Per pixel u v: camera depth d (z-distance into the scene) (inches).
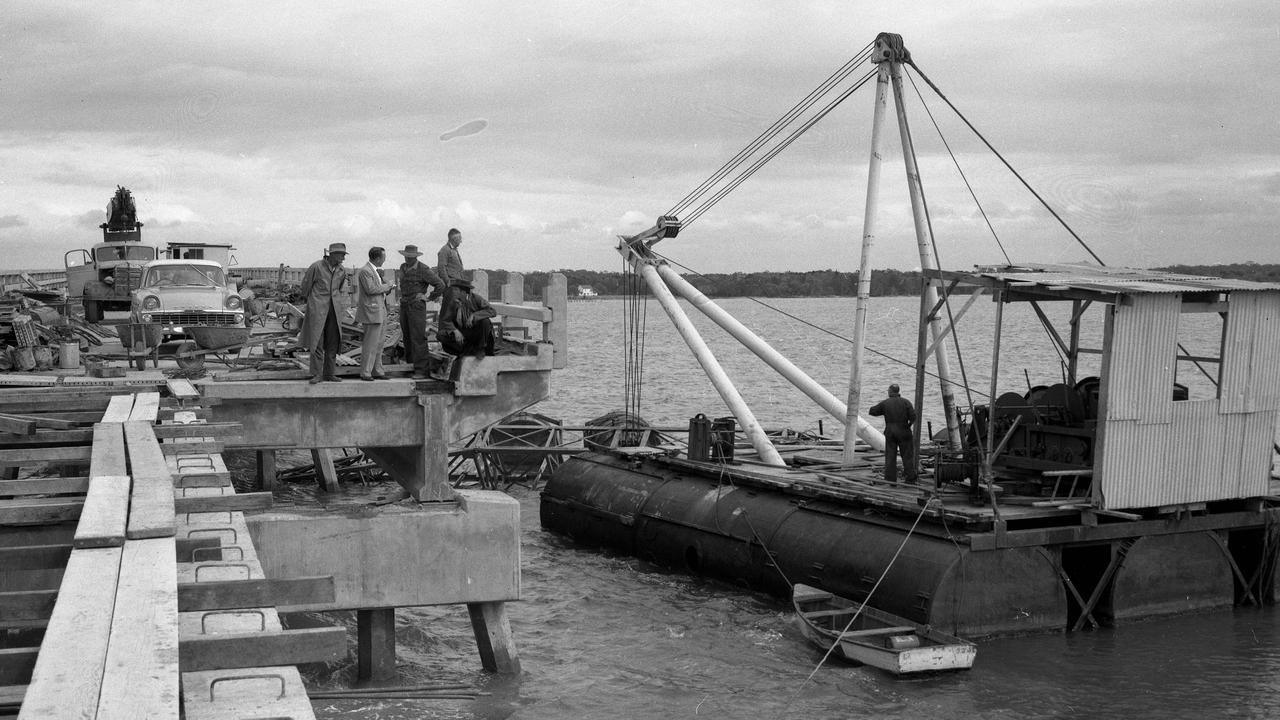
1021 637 757.9
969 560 740.0
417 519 609.0
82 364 1091.3
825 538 834.8
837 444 1199.6
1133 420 794.8
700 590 909.8
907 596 745.0
